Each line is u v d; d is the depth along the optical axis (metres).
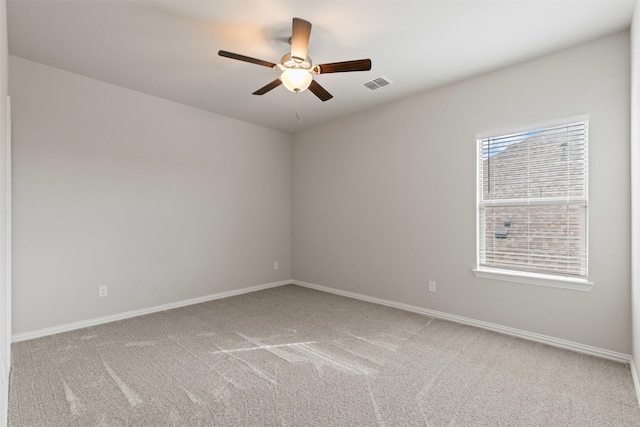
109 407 1.94
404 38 2.60
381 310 3.88
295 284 5.33
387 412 1.91
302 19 2.29
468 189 3.35
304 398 2.04
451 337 3.02
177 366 2.45
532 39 2.61
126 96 3.60
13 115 2.91
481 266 3.31
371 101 3.98
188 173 4.14
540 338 2.89
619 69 2.50
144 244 3.74
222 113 4.43
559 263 2.83
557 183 2.84
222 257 4.50
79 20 2.38
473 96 3.30
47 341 2.91
